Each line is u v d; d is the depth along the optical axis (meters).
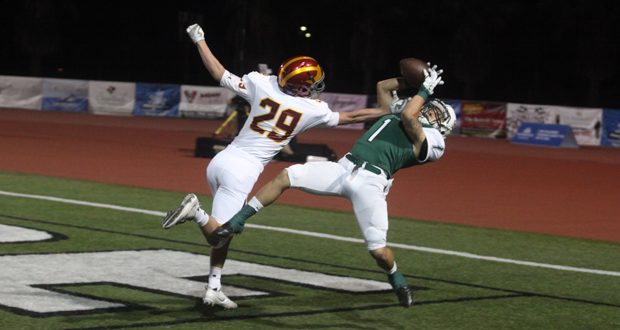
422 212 18.09
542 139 45.28
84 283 9.56
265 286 10.02
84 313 8.23
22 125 40.75
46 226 13.52
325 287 10.13
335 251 12.68
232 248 12.52
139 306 8.66
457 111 49.81
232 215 8.40
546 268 12.20
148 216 15.15
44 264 10.50
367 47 66.62
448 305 9.48
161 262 11.07
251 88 8.53
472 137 48.88
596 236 15.90
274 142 8.51
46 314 8.10
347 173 8.30
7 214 14.57
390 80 9.12
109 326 7.79
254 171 8.50
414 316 8.88
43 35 68.94
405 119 8.14
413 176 25.92
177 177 22.38
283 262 11.62
